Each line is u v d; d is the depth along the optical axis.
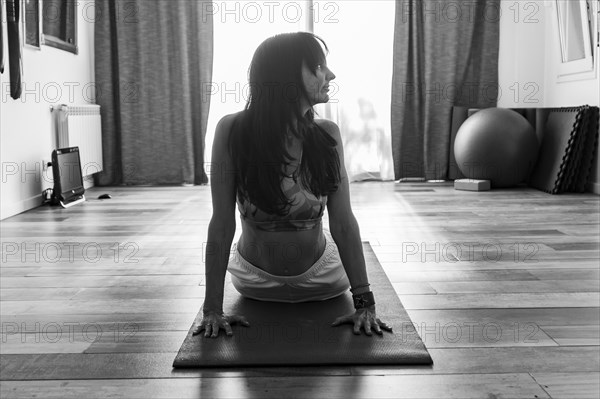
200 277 3.20
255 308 2.58
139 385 1.95
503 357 2.13
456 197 5.84
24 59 5.27
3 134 4.94
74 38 6.34
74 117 6.05
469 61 6.93
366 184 6.80
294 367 2.06
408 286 2.99
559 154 6.05
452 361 2.10
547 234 4.16
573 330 2.38
